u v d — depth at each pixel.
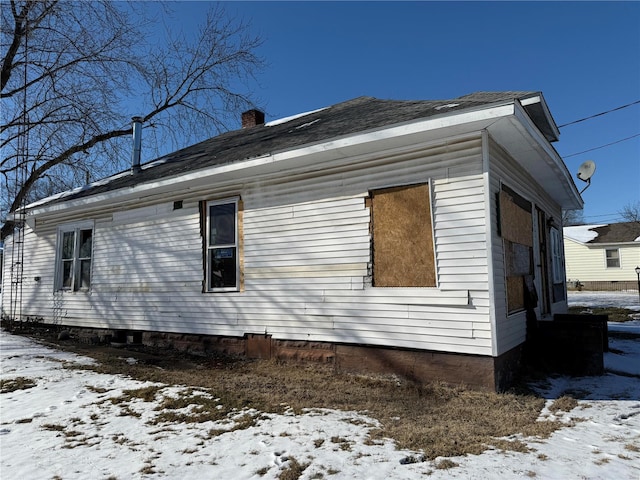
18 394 5.57
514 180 6.62
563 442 3.75
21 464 3.49
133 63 15.29
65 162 14.65
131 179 10.12
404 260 5.97
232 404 4.96
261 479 3.13
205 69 19.50
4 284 13.16
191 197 8.52
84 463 3.48
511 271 6.16
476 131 5.43
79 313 10.45
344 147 6.04
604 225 32.62
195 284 8.32
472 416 4.46
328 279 6.64
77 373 6.65
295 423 4.31
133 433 4.14
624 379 6.12
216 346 7.93
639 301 20.66
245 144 9.41
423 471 3.19
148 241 9.17
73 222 10.88
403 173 6.03
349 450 3.61
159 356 8.00
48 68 14.39
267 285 7.31
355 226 6.45
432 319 5.65
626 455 3.46
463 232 5.49
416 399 5.16
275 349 7.16
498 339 5.28
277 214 7.29
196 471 3.29
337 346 6.50
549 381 5.95
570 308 16.81
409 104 7.54
